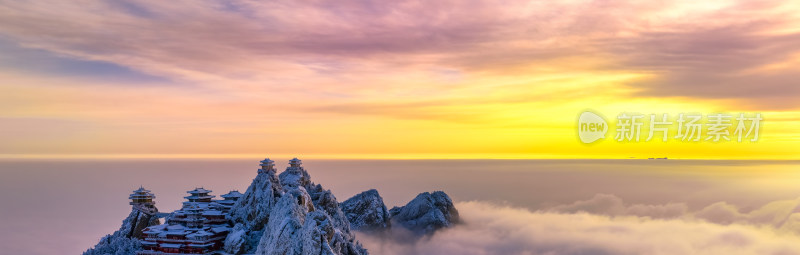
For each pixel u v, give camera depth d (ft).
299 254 492.95
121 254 599.98
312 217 506.89
